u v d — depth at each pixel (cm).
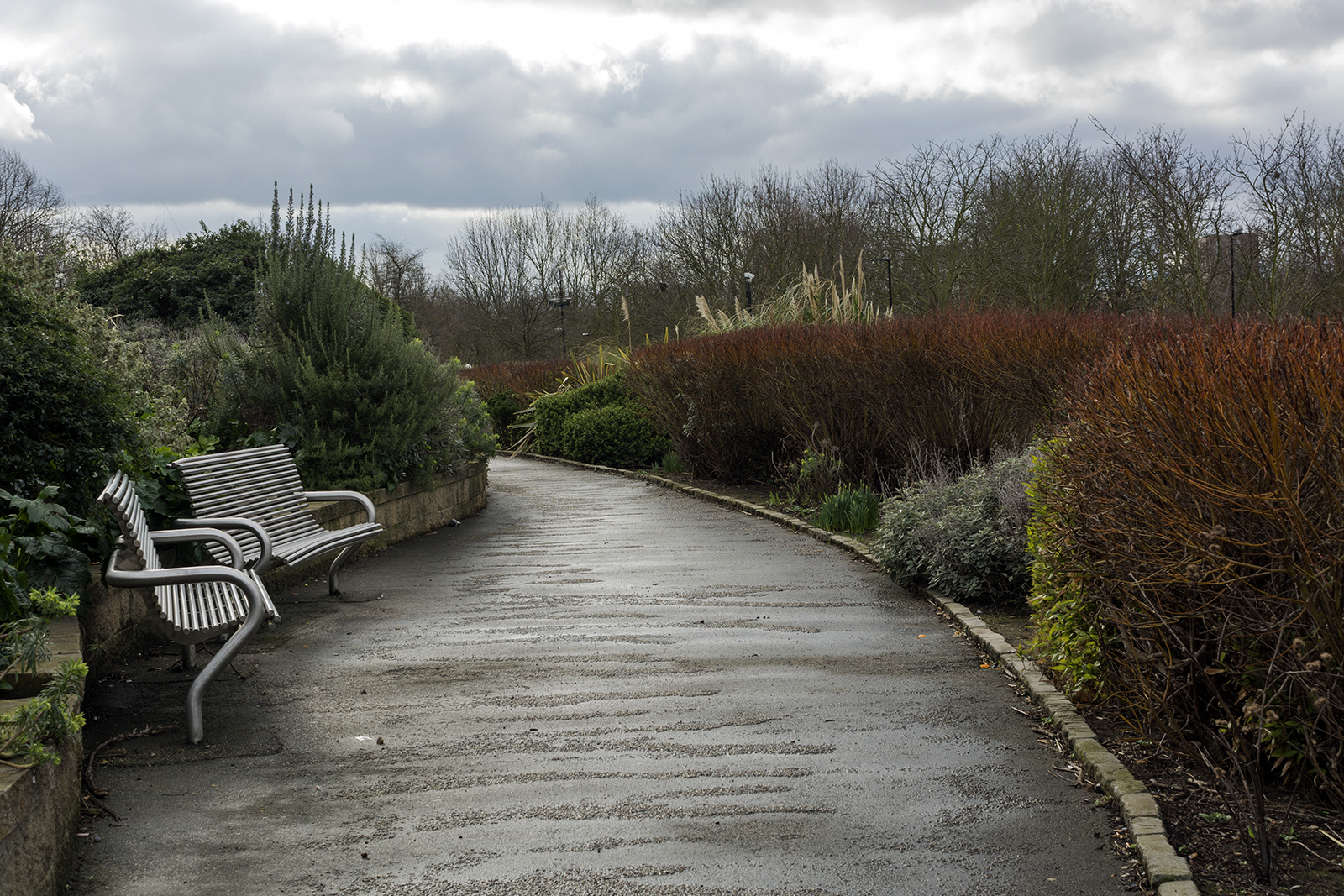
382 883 325
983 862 336
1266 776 392
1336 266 2022
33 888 300
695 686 535
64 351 566
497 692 528
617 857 341
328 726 475
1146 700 412
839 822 367
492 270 5091
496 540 1090
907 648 612
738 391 1481
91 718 488
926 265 2886
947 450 1091
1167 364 379
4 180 3259
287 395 1030
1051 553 501
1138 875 327
